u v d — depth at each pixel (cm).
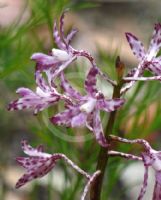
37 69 21
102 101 19
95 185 21
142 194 19
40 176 21
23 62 31
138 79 20
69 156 31
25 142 21
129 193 50
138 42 21
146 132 32
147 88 32
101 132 19
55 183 45
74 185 31
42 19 31
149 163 19
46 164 21
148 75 30
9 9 49
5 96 42
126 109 31
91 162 31
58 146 31
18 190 49
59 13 32
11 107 21
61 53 20
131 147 31
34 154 21
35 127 32
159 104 32
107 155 21
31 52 31
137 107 32
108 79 20
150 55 21
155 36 21
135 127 31
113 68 34
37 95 21
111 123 20
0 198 44
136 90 31
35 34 32
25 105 21
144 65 21
